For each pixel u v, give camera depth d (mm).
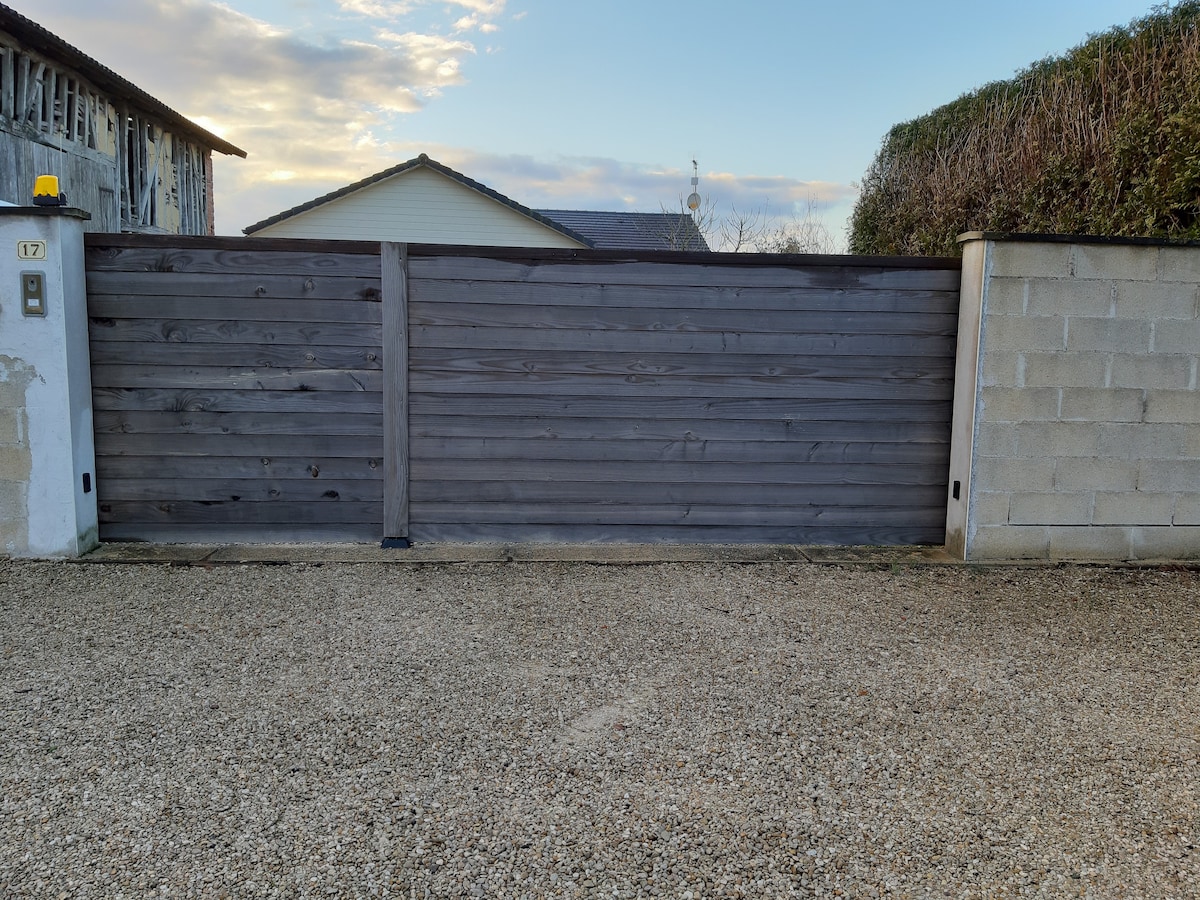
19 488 4367
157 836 2049
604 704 2822
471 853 2002
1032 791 2320
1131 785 2359
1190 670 3195
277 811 2162
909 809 2221
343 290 4590
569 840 2059
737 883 1909
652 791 2287
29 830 2068
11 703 2768
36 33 9031
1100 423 4621
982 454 4613
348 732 2594
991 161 7371
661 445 4809
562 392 4734
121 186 12062
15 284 4258
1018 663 3246
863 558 4672
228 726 2623
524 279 4645
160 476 4645
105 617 3590
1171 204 5078
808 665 3191
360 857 1979
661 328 4727
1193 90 5086
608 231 22703
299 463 4691
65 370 4316
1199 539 4746
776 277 4723
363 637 3404
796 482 4875
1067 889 1905
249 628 3486
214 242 4496
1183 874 1962
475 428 4727
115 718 2670
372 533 4781
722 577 4316
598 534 4855
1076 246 4484
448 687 2938
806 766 2436
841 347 4785
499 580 4199
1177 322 4574
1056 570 4535
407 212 17703
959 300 4754
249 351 4586
